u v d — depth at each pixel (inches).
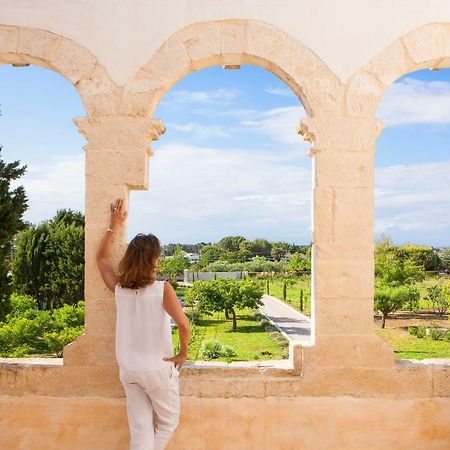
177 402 158.6
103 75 182.2
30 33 184.1
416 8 183.6
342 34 182.5
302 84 181.3
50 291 1242.0
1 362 189.2
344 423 177.2
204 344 817.5
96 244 179.6
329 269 179.0
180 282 2449.6
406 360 189.9
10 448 180.7
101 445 179.5
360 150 180.9
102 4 183.9
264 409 177.8
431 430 177.8
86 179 180.4
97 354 179.3
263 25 182.1
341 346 177.9
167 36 182.7
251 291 1160.2
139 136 181.0
